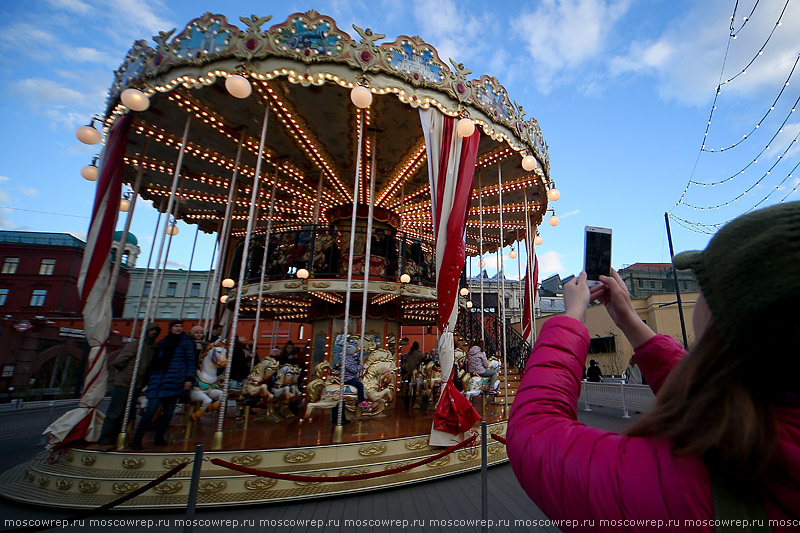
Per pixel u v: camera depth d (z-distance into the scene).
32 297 28.78
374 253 10.02
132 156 8.73
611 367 23.97
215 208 11.78
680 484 0.48
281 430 6.59
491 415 8.47
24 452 7.29
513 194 10.71
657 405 0.61
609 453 0.59
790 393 0.47
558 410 0.74
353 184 10.49
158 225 8.83
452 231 6.61
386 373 7.86
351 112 7.55
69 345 19.27
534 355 0.87
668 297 22.06
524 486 0.70
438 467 5.85
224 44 6.19
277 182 10.24
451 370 6.36
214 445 5.19
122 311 31.61
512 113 7.94
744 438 0.41
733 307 0.47
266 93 6.71
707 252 0.60
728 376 0.48
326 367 7.38
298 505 4.66
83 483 4.68
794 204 0.52
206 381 6.12
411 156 8.96
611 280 1.15
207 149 8.60
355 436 5.99
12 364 16.67
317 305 10.20
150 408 5.29
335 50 6.31
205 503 4.54
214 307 10.30
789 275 0.43
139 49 6.67
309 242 9.51
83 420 5.42
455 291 6.54
